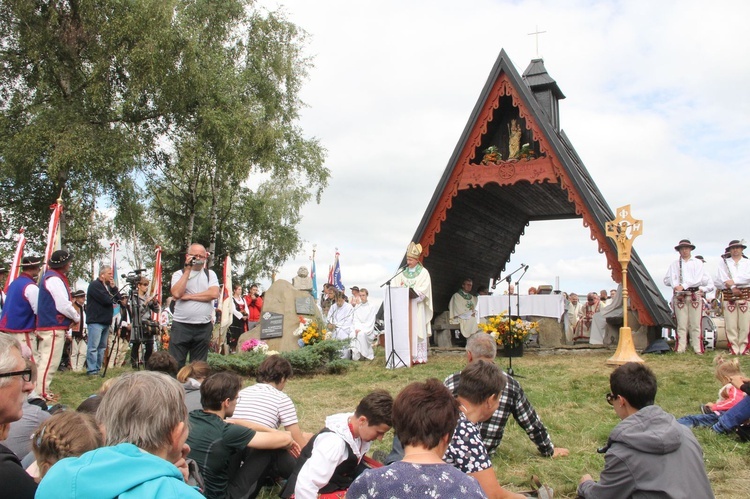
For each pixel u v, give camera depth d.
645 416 4.29
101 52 24.09
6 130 24.06
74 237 28.25
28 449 4.69
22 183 24.50
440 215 15.77
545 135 14.88
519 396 5.99
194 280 9.99
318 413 8.97
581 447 6.89
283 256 37.56
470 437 4.36
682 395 9.44
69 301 9.84
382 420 4.50
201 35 28.67
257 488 5.46
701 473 4.13
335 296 18.02
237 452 5.16
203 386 5.23
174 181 33.75
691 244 14.56
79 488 2.34
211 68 27.09
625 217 13.30
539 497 5.16
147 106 26.97
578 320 21.28
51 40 23.66
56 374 13.27
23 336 9.58
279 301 15.30
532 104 14.94
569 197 14.66
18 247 12.35
